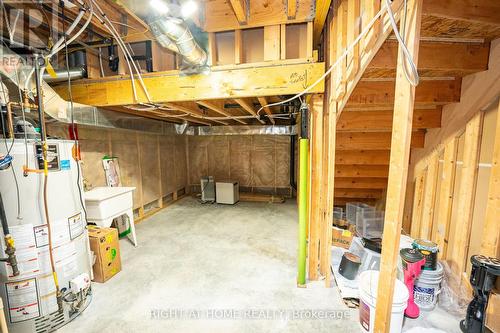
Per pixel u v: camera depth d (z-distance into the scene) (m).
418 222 2.54
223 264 2.49
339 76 1.70
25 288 1.53
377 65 1.49
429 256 1.73
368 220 3.03
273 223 3.81
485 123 1.68
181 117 4.07
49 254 1.60
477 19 1.11
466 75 1.77
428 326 1.58
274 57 1.81
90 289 1.91
